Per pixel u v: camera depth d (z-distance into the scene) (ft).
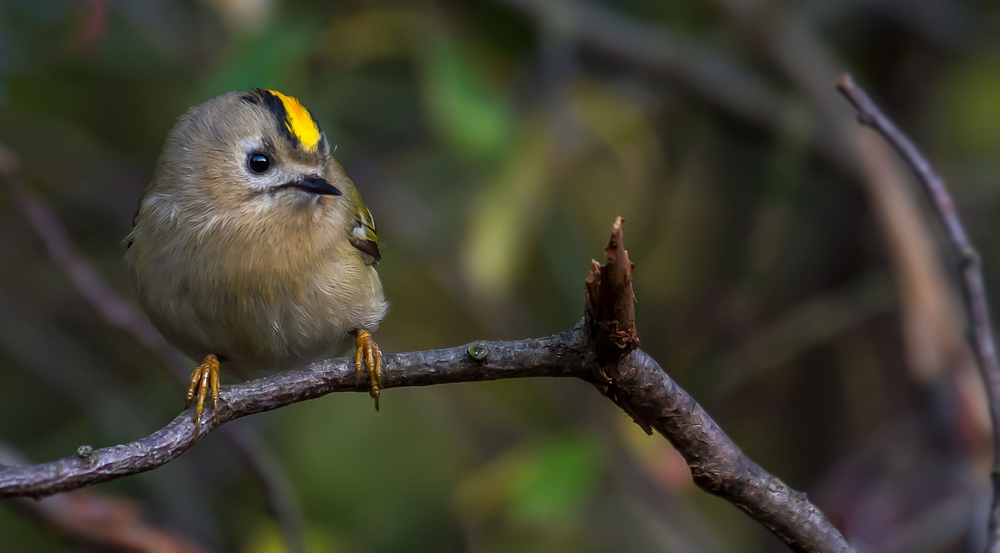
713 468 16.75
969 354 27.58
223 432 25.61
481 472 30.07
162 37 34.27
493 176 29.48
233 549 32.30
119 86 35.45
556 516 29.63
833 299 33.68
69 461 15.02
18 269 35.35
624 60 33.65
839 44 38.17
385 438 32.78
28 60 32.22
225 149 22.36
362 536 31.60
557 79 31.40
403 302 35.65
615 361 16.03
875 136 31.50
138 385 34.81
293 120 23.15
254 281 22.22
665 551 32.50
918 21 35.45
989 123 37.78
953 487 27.73
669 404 16.39
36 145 35.47
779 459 35.91
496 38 32.40
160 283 22.66
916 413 31.09
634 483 32.76
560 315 35.78
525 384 35.12
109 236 36.01
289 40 28.55
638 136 34.01
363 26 29.78
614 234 14.66
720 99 33.91
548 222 35.27
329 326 23.36
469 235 29.40
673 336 35.99
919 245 28.99
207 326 22.91
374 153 36.22
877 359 35.09
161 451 16.01
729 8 32.99
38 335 33.45
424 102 31.12
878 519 28.09
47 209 29.14
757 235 34.99
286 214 22.18
